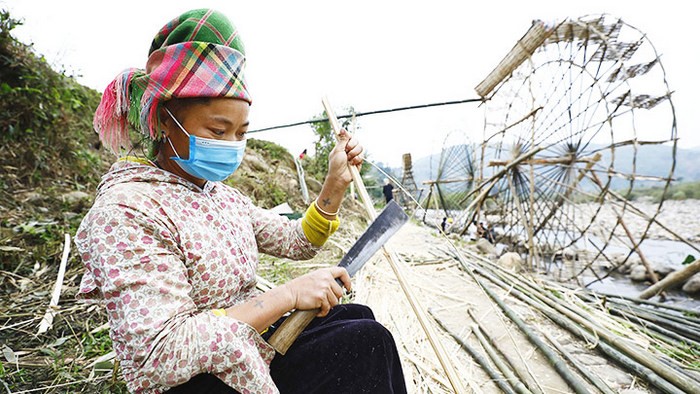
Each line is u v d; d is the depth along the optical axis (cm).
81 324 211
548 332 263
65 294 240
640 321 295
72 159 432
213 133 94
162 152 102
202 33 90
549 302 310
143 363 74
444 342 245
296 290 93
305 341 104
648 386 199
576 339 253
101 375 169
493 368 214
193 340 75
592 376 200
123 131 102
